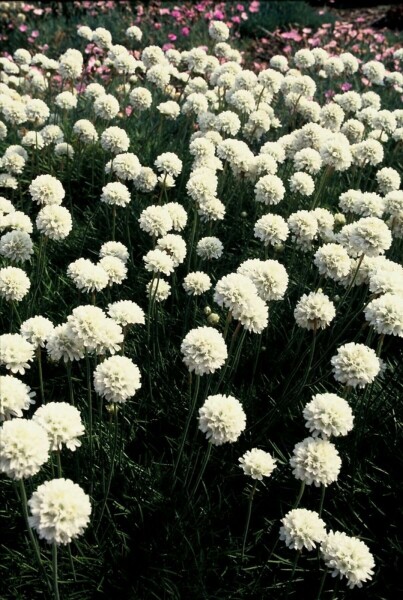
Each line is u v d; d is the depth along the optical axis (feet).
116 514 1.47
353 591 1.42
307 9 4.86
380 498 1.54
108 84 3.13
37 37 4.17
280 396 1.70
